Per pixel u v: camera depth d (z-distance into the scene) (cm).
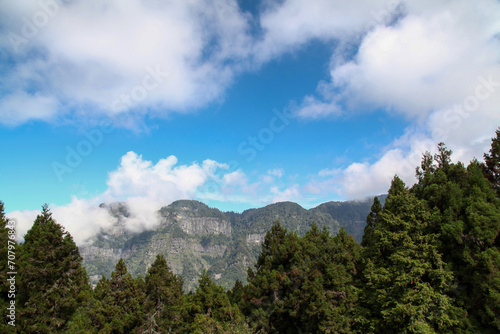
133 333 3772
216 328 3384
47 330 3088
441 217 2745
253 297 3997
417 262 2575
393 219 2953
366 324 2919
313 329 3169
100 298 4200
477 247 2462
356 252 3847
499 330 2288
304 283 3259
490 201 2681
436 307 2494
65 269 3569
